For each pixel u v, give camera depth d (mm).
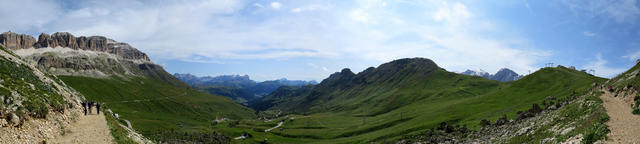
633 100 47531
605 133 33375
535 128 57750
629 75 65312
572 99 83812
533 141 50188
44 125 36000
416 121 174625
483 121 108438
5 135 28719
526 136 56156
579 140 35562
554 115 58500
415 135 124812
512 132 68000
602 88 74000
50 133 35875
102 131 45156
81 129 43625
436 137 102375
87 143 37719
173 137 174500
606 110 43375
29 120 33812
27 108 34969
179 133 194875
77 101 58781
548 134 47938
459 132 101438
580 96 82000
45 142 33219
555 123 52031
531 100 153000
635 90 50281
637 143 28766
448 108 189250
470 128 106188
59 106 43562
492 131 83938
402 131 148000
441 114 171375
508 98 175750
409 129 146875
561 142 39531
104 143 39875
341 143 161625
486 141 72438
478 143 73250
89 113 56969
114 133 46750
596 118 40281
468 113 153625
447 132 110438
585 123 40562
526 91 180250
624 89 55312
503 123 90812
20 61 58312
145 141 61094
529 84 193250
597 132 34062
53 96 46344
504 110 131875
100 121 51438
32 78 50250
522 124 72500
